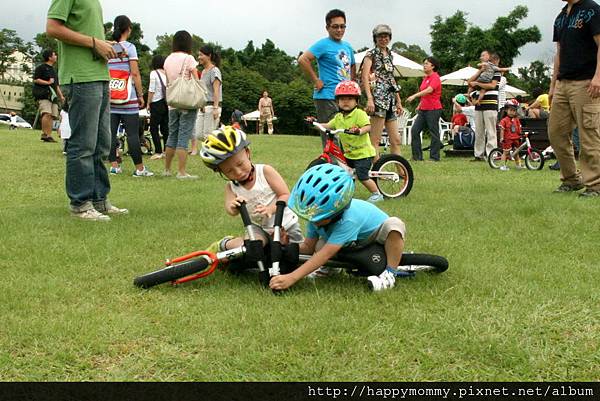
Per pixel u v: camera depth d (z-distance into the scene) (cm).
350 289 363
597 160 669
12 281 372
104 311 330
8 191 761
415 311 326
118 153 1005
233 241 401
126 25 874
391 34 839
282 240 396
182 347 288
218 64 1139
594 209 585
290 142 1580
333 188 343
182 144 852
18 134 1620
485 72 1181
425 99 1195
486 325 308
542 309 329
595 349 284
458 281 377
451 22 3378
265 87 4634
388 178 707
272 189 403
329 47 753
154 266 412
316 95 766
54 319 313
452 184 826
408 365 272
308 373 265
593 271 397
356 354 280
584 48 660
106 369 270
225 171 396
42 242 463
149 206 631
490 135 1184
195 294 358
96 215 553
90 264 412
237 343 289
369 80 841
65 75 538
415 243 469
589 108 662
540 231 508
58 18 521
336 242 355
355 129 651
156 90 1108
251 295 354
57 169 947
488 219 555
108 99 572
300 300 342
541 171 1046
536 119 1264
